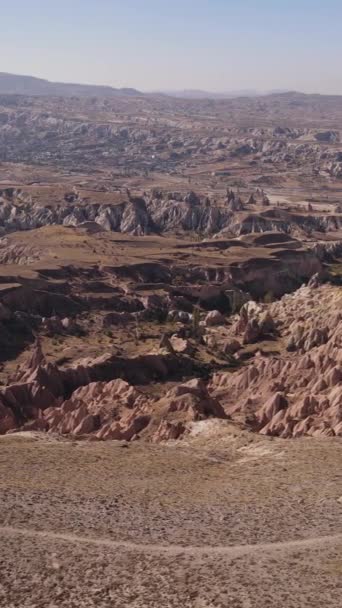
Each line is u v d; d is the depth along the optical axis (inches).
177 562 1782.7
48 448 2832.2
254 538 1918.1
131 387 4739.2
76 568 1754.4
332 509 2095.2
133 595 1641.2
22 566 1763.0
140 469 2541.8
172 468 2568.9
